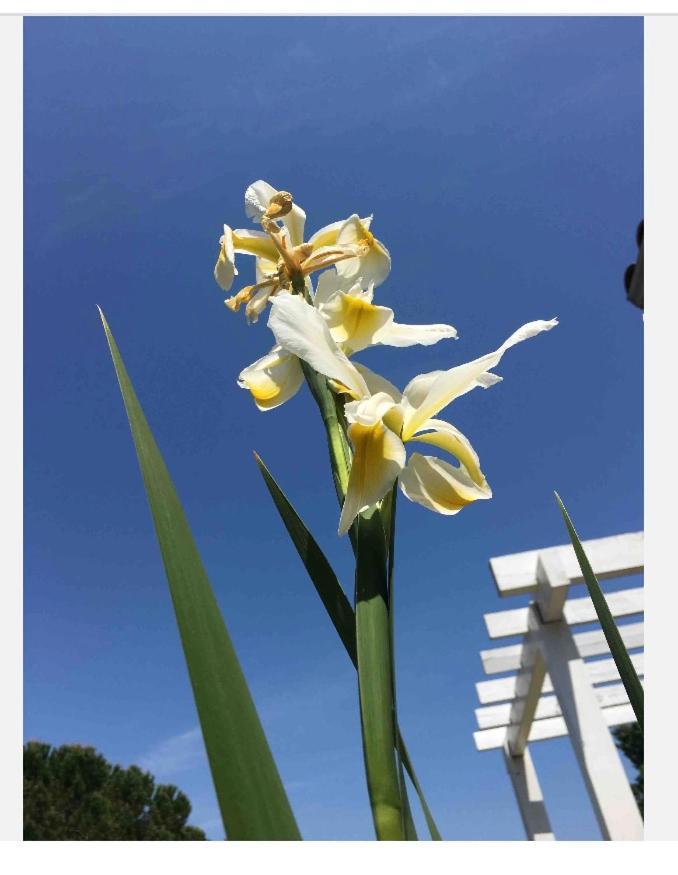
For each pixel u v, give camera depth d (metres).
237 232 0.40
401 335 0.36
